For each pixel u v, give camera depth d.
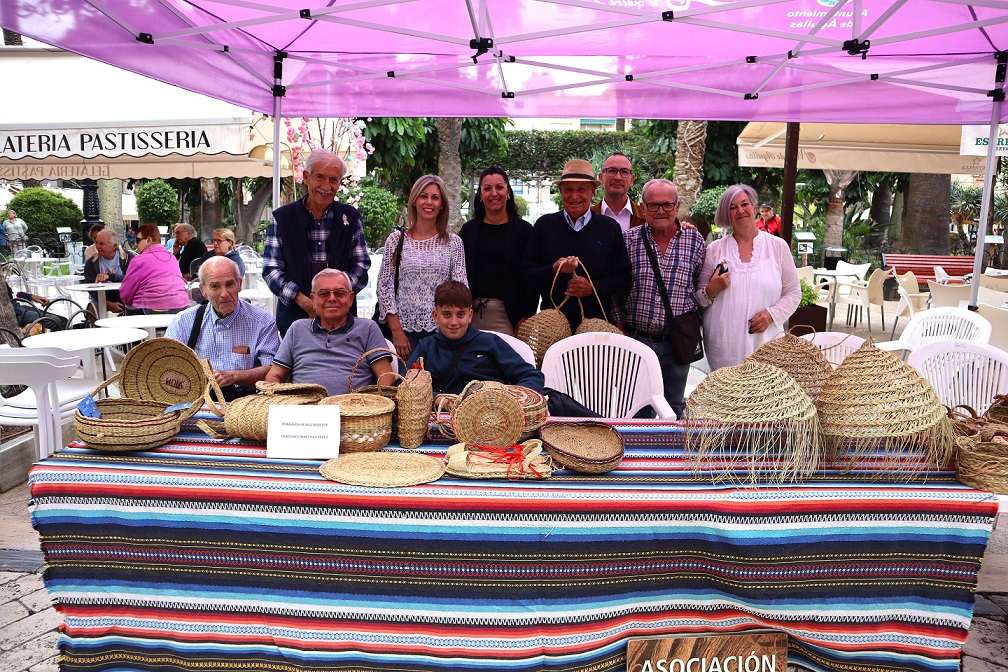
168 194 18.61
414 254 3.79
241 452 2.25
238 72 4.02
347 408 2.30
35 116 6.02
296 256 3.77
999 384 3.38
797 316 6.29
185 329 3.31
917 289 9.34
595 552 1.94
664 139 15.34
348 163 8.56
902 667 1.97
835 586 1.95
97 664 2.06
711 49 3.99
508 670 1.96
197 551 1.99
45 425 3.50
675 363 3.88
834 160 8.32
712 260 3.89
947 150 8.35
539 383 2.87
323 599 1.98
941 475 2.12
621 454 2.13
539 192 22.64
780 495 1.94
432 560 1.94
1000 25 3.65
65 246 16.25
